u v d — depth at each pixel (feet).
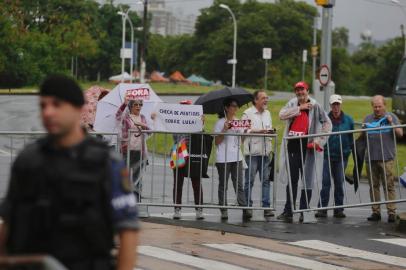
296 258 47.83
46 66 326.24
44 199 18.34
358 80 605.73
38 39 322.96
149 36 646.33
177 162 60.54
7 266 17.62
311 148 61.31
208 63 583.58
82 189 18.38
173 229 56.13
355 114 188.65
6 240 18.92
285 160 61.62
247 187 61.46
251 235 54.65
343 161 62.80
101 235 18.60
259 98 62.28
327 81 103.35
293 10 591.37
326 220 62.49
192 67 609.01
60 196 18.33
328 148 62.54
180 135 60.75
